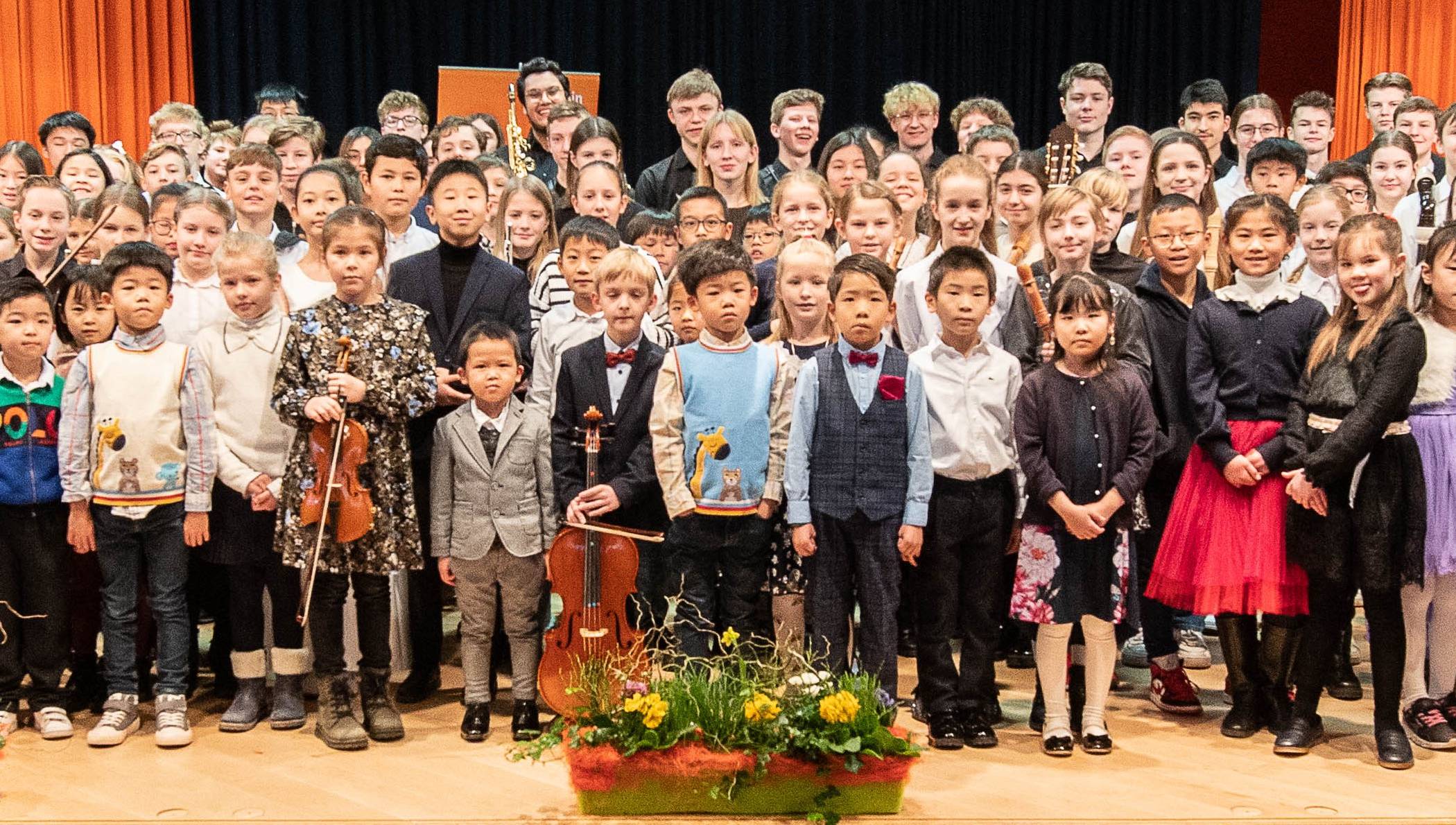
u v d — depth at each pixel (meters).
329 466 3.49
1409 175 5.04
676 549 3.62
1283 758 3.47
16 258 4.36
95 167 4.96
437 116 7.59
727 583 3.62
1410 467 3.48
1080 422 3.51
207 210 4.06
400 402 3.57
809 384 3.52
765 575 3.68
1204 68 8.02
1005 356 3.65
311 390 3.53
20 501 3.69
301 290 4.18
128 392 3.63
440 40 7.80
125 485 3.61
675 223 4.68
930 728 3.60
